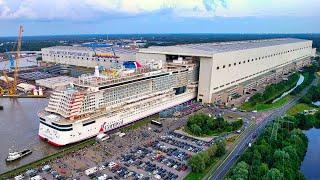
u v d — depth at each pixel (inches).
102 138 7204.7
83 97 7130.9
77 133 6978.4
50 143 7091.5
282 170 5310.0
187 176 5497.1
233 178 5088.6
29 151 6560.0
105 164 5964.6
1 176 5502.0
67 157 6328.7
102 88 7593.5
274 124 7308.1
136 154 6461.6
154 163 6053.2
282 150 6067.9
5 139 7406.5
